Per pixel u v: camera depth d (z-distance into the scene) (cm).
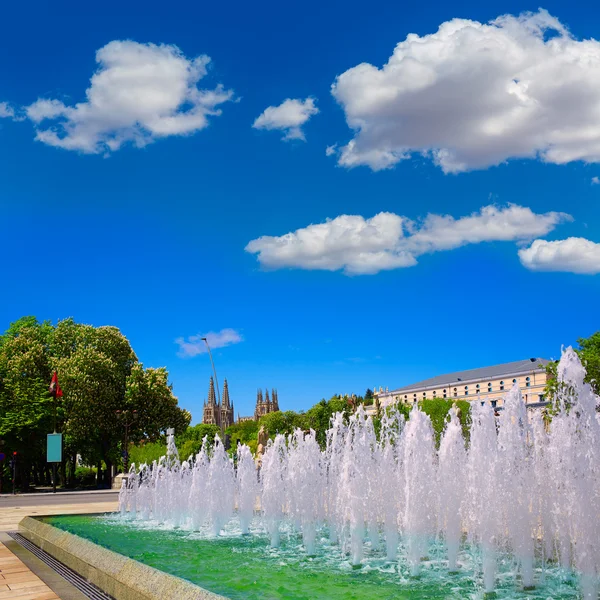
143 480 2478
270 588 1044
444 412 6556
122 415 6053
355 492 1507
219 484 2025
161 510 2286
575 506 977
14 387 6025
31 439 6075
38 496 4634
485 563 1059
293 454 1941
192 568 1260
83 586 1105
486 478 1135
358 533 1390
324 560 1360
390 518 1399
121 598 978
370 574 1177
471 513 1193
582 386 1027
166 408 6341
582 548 959
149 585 903
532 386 12119
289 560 1362
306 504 1603
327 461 1923
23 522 2023
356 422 1587
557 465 1094
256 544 1625
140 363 6394
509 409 1185
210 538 1766
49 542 1525
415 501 1311
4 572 1262
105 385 6038
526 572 1081
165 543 1625
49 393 5884
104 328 6550
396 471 1584
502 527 1098
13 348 6297
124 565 1026
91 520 2273
